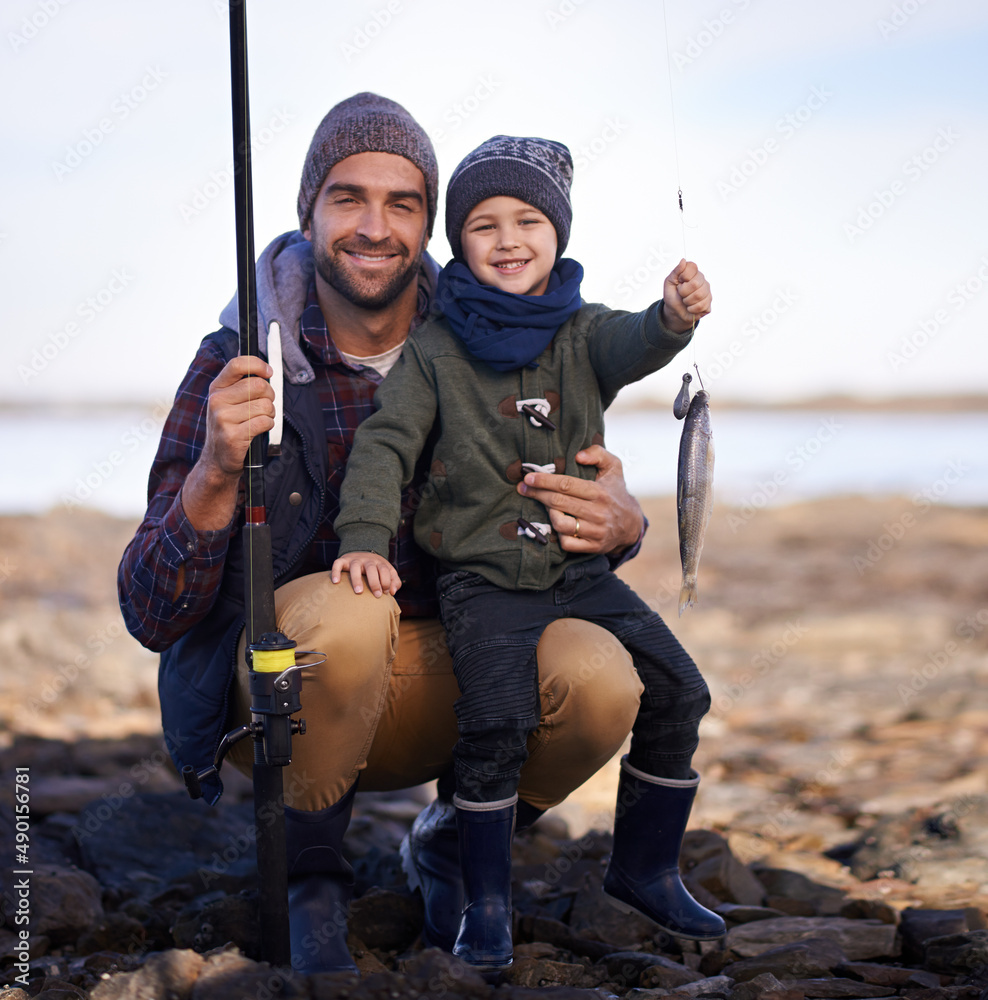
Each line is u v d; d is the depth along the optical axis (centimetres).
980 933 278
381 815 420
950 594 1090
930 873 355
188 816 376
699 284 259
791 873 346
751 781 492
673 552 1421
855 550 1435
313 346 291
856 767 508
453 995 217
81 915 303
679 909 272
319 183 290
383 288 287
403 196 287
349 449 293
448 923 280
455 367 285
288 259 302
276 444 260
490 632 262
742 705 655
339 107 296
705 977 265
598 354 286
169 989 214
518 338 280
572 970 258
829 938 285
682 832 279
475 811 252
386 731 287
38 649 765
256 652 225
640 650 274
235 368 237
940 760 512
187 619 264
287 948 232
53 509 1598
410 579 292
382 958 285
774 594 1096
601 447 289
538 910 312
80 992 234
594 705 258
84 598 1000
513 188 287
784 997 240
